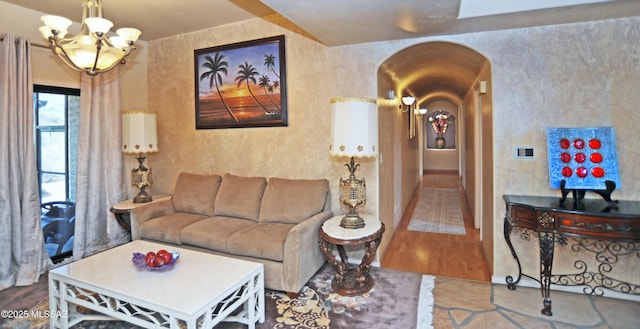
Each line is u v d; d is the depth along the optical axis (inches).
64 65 137.6
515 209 98.7
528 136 108.3
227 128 153.5
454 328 86.7
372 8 90.4
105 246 149.9
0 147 115.8
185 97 163.3
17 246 120.2
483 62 121.0
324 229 108.4
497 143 111.7
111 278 82.0
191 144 163.2
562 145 102.1
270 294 106.3
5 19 120.5
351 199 111.2
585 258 104.3
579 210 88.6
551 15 95.6
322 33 113.3
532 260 109.4
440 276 119.3
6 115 117.2
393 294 105.5
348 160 130.8
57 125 141.3
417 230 178.1
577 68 102.6
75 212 140.0
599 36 100.3
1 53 117.6
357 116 106.2
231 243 110.0
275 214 126.0
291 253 101.6
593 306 96.8
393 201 168.9
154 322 73.8
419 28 107.5
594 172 98.4
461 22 101.8
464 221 195.2
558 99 104.8
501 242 112.6
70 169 147.1
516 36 108.2
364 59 126.5
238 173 152.9
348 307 97.7
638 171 97.9
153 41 170.1
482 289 108.7
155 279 81.4
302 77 136.6
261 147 146.9
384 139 141.6
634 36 97.1
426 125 452.4
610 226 85.0
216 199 140.0
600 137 99.4
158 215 139.9
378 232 106.2
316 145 136.1
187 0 122.2
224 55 150.8
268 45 141.1
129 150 146.8
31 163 124.2
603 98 100.6
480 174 173.2
